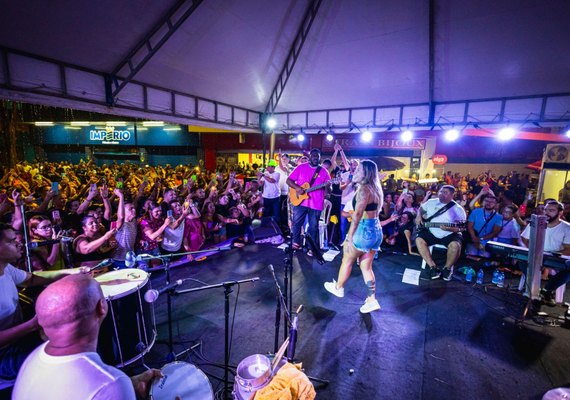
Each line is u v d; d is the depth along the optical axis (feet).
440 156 48.98
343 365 8.38
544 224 10.33
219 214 19.83
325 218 18.71
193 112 24.23
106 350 7.42
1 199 14.43
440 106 24.70
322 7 18.25
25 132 70.28
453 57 19.57
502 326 10.42
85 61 16.05
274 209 22.59
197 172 40.32
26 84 14.28
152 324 8.84
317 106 29.35
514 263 15.15
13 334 5.63
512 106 22.30
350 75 23.54
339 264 15.85
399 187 37.27
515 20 16.02
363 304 11.75
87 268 8.20
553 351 9.14
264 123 31.63
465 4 15.87
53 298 3.19
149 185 31.30
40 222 10.60
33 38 13.50
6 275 6.55
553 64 18.11
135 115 19.88
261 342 9.30
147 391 4.59
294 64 23.63
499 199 18.78
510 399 7.31
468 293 12.84
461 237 14.19
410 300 12.17
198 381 6.23
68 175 32.09
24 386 3.17
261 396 4.85
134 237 13.73
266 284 13.38
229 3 16.21
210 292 12.48
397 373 8.13
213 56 19.81
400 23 17.94
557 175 30.99
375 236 10.30
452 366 8.43
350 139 52.19
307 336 9.66
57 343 3.22
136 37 16.06
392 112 26.89
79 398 2.94
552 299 12.02
